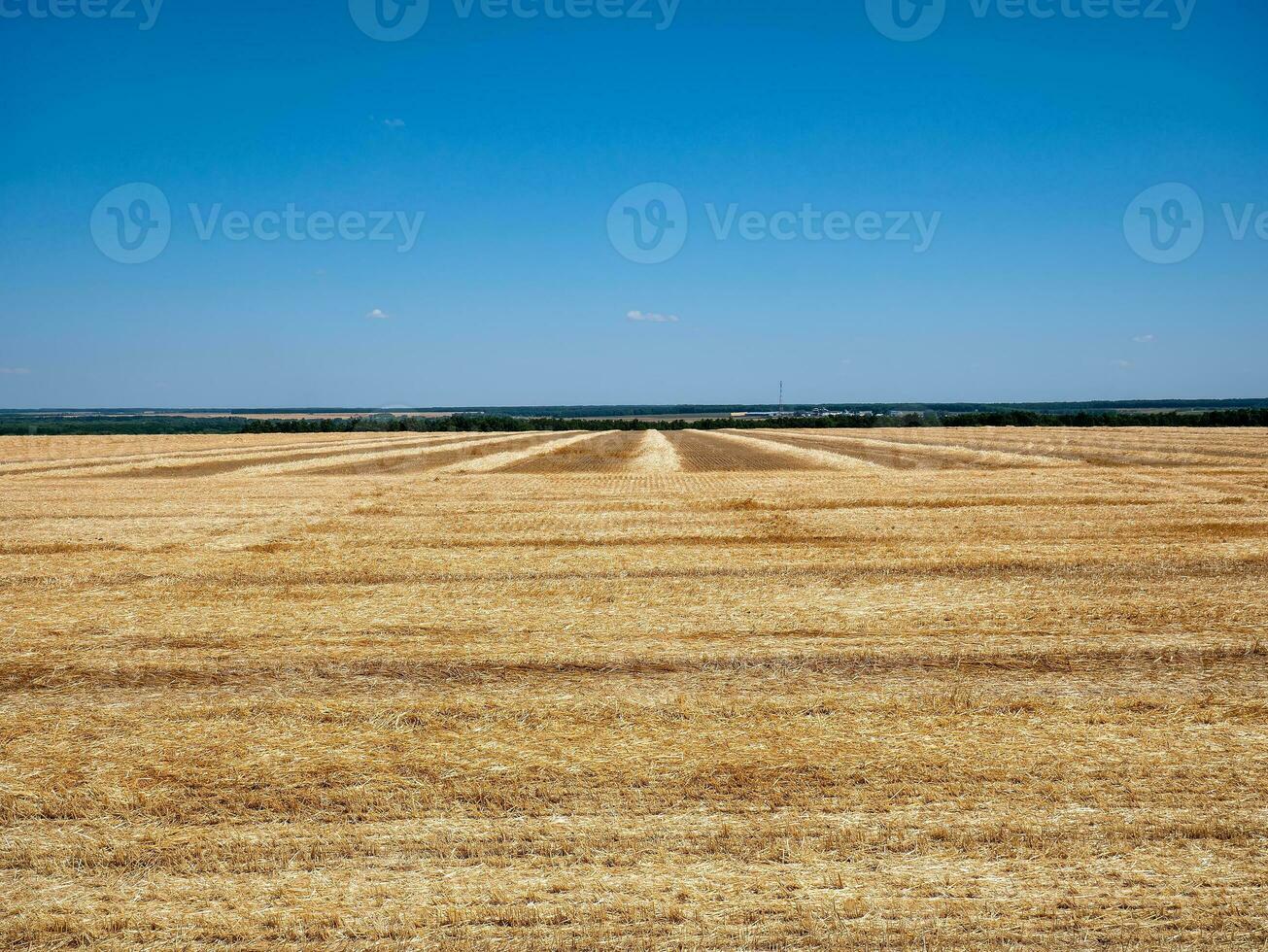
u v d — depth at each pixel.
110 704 8.95
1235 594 13.54
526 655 10.52
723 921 5.27
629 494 29.66
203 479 37.06
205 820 6.48
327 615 12.62
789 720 8.29
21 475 39.28
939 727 8.08
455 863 5.91
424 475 39.06
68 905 5.49
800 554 17.78
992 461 43.00
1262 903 5.37
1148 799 6.61
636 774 7.14
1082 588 14.12
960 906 5.36
